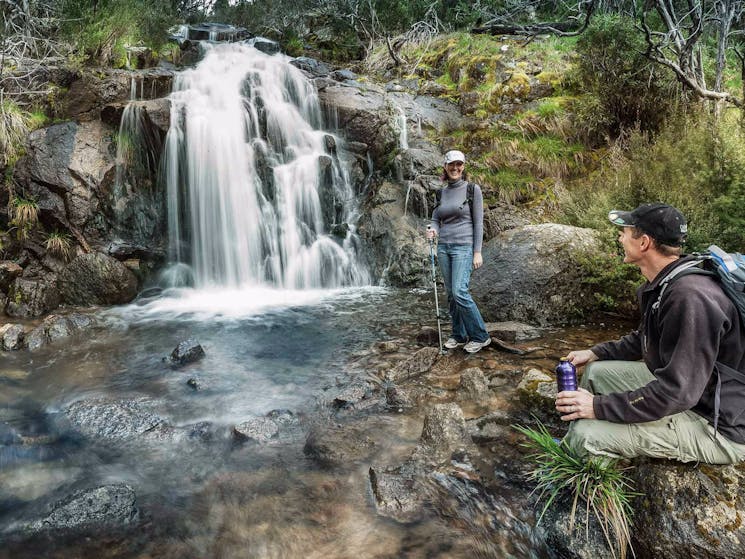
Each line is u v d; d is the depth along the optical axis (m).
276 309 7.00
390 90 11.53
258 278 8.70
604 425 2.39
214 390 4.34
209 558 2.40
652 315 2.25
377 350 5.18
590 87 9.24
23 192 7.80
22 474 3.12
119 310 6.95
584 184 8.31
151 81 9.61
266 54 13.17
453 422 3.23
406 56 13.26
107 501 2.75
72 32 9.69
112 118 8.50
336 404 3.91
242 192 8.67
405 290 8.10
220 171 8.53
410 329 5.89
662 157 6.85
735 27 9.15
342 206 9.54
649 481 2.33
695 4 7.63
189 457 3.30
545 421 3.44
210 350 5.35
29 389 4.39
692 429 2.23
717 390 2.12
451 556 2.36
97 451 3.38
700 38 8.44
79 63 9.33
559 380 2.43
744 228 5.28
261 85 10.45
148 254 8.11
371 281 8.67
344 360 4.95
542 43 11.44
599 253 5.72
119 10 10.50
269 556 2.40
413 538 2.48
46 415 3.91
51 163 7.89
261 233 8.73
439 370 4.52
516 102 10.16
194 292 8.02
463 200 4.75
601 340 5.05
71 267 7.20
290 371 4.72
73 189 7.83
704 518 2.10
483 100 10.54
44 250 7.71
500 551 2.40
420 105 10.84
